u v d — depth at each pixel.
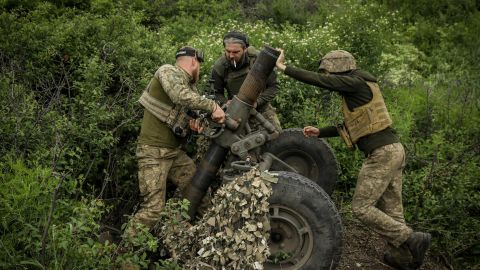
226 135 3.88
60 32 5.15
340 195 5.44
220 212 3.51
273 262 3.67
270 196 3.60
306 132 4.43
